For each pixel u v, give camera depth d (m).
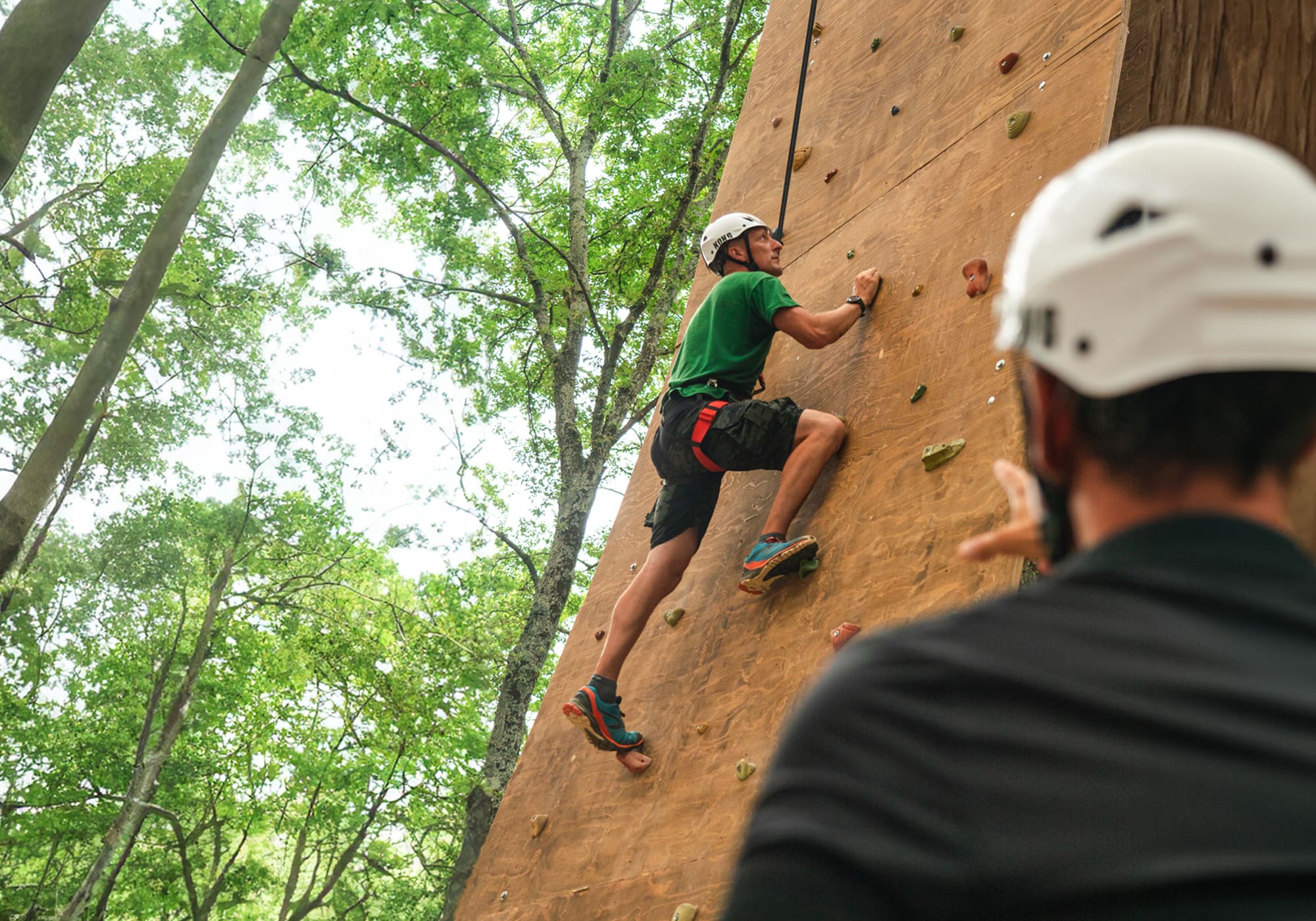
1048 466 0.81
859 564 3.31
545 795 4.44
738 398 3.80
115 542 16.20
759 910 0.64
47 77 8.60
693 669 3.89
